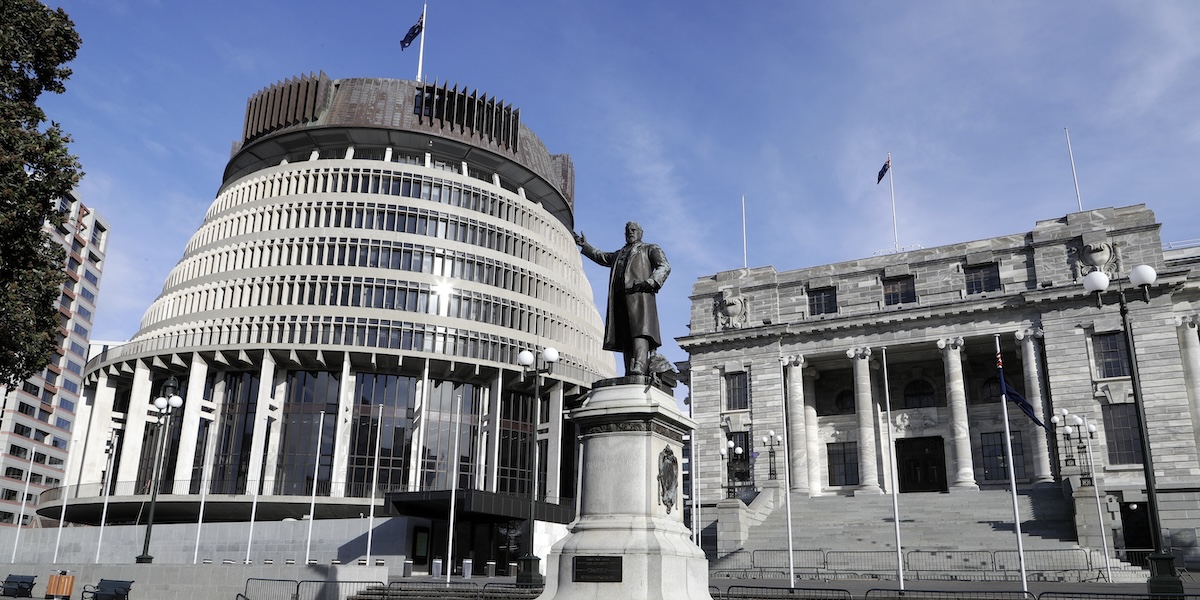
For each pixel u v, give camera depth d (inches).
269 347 3053.6
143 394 3147.1
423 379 3132.4
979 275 2427.4
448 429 3189.0
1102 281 896.3
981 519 1830.7
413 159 3607.3
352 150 3545.8
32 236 935.7
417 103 3629.4
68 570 1248.8
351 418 3070.9
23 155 906.7
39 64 967.6
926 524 1823.3
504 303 3420.3
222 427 3112.7
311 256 3302.2
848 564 1669.5
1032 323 2277.3
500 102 3759.8
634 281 578.2
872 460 2367.1
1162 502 2004.2
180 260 3631.9
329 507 2955.2
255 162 3730.3
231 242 3395.7
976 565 1568.7
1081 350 2193.7
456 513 1998.0
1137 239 2204.7
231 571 1124.5
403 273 3284.9
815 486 2524.6
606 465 522.6
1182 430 2044.8
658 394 545.0
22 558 2664.9
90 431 3272.6
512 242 3599.9
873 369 2628.0
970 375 2519.7
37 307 982.4
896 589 1109.1
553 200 4023.1
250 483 2913.4
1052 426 2212.1
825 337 2497.5
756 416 2513.5
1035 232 2346.2
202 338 3174.2
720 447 2527.1
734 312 2669.8
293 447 3038.9
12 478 4909.0
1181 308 2230.6
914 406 2564.0
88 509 3125.0
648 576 484.4
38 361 984.3
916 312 2380.7
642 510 508.4
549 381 3275.1
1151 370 2117.4
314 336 3129.9
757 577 1635.1
